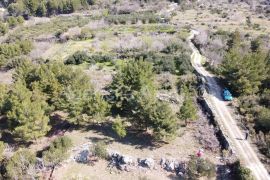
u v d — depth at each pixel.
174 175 41.41
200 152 43.31
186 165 41.47
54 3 164.25
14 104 46.34
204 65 69.38
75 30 103.81
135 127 49.31
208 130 47.88
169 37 87.81
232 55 58.66
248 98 54.41
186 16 126.75
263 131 47.41
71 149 45.28
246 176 38.16
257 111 50.38
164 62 67.12
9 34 126.06
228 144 44.09
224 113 51.28
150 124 45.66
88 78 54.22
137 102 46.09
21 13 166.12
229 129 47.56
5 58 82.06
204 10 138.00
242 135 46.44
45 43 97.50
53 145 44.06
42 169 42.91
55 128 50.22
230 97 54.94
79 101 47.91
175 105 53.81
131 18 120.12
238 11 134.88
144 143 46.06
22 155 42.12
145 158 42.88
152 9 144.50
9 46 84.44
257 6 145.12
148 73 53.31
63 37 101.06
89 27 112.81
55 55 82.19
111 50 81.38
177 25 108.88
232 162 41.56
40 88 51.28
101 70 68.81
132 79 50.84
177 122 48.59
